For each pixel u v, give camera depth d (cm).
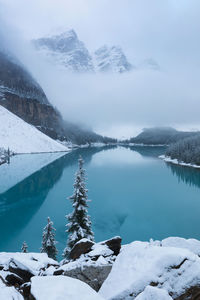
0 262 855
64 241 3631
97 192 7206
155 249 600
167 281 503
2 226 4291
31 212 5072
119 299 490
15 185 7456
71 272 693
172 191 7438
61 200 5991
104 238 3944
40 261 880
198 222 4734
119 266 610
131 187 7906
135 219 4894
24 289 533
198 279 498
